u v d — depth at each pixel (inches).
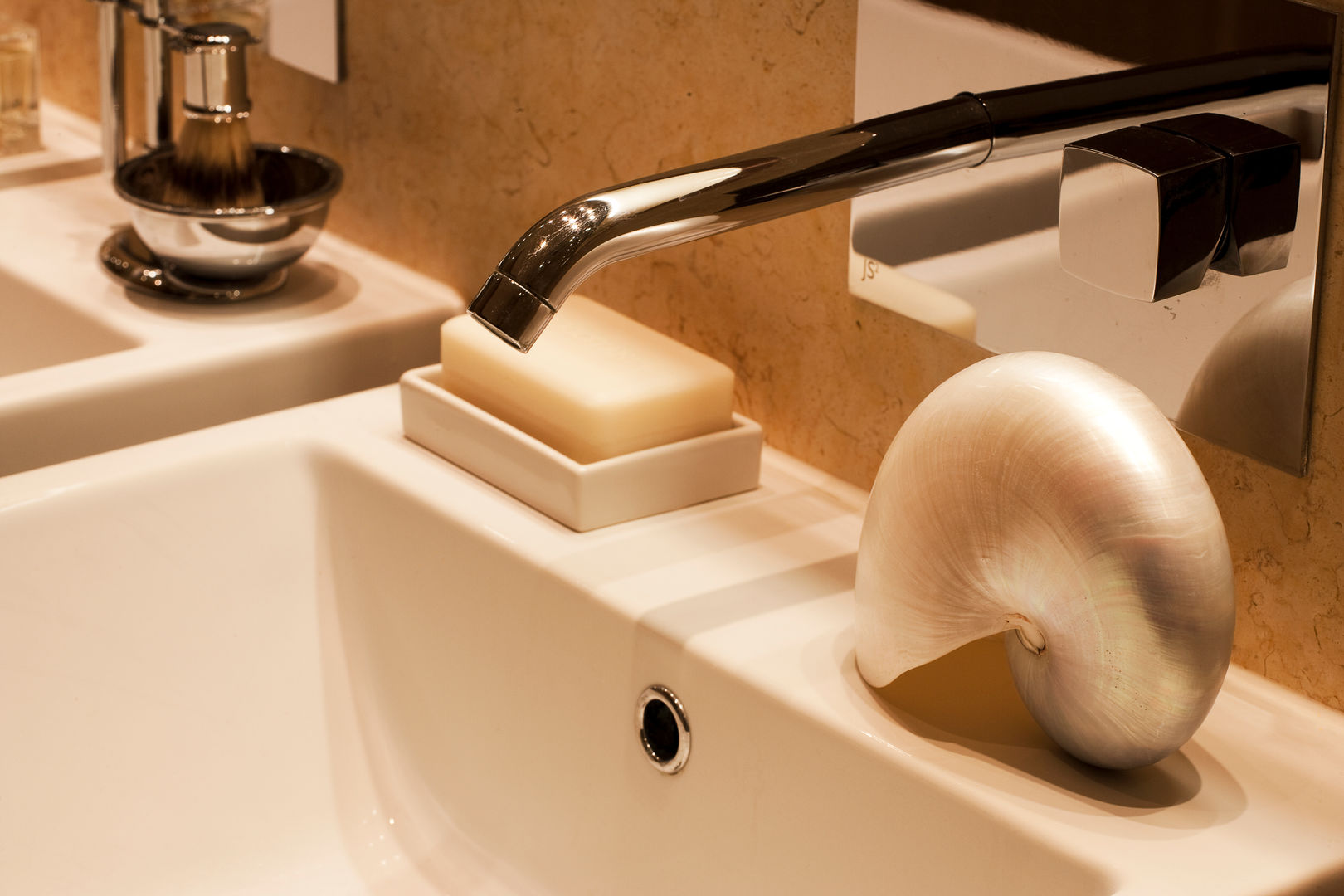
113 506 24.3
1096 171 17.5
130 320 29.8
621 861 22.7
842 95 23.4
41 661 23.6
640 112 26.8
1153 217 17.1
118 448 27.8
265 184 33.0
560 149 28.5
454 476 25.2
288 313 30.7
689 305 27.5
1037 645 18.1
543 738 23.5
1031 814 17.6
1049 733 18.4
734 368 27.0
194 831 24.4
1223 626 16.6
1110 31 19.5
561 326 25.9
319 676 26.2
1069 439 16.9
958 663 20.5
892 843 18.9
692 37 25.4
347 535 26.1
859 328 24.5
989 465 17.4
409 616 25.4
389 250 33.4
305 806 25.5
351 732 26.2
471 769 24.9
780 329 25.9
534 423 24.5
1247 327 19.0
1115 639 16.7
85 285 31.3
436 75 30.6
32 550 23.5
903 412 24.2
